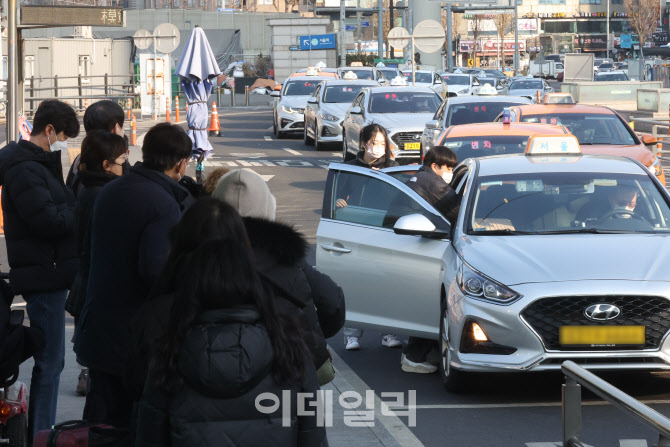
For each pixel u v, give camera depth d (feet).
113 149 29.48
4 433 28.91
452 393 39.73
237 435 16.57
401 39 188.65
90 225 26.94
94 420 25.38
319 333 19.58
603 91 232.12
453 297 38.34
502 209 42.14
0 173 31.07
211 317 16.65
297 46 322.14
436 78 249.14
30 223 30.60
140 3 566.36
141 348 17.54
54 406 31.73
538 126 76.13
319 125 159.43
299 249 19.27
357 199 44.75
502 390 40.14
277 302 18.54
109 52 270.26
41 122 31.81
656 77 356.79
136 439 17.08
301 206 98.99
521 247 38.81
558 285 36.17
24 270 31.04
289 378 16.79
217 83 308.40
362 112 131.75
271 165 137.90
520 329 36.17
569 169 44.55
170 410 16.61
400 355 47.34
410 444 32.96
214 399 16.46
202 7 583.99
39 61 246.68
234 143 173.68
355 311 44.29
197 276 16.67
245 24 484.74
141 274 24.02
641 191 43.01
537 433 34.12
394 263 42.80
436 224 42.19
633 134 82.79
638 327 35.86
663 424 17.44
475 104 100.73
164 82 217.77
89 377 25.95
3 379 27.63
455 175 50.31
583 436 30.48
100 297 24.81
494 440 33.35
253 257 17.11
